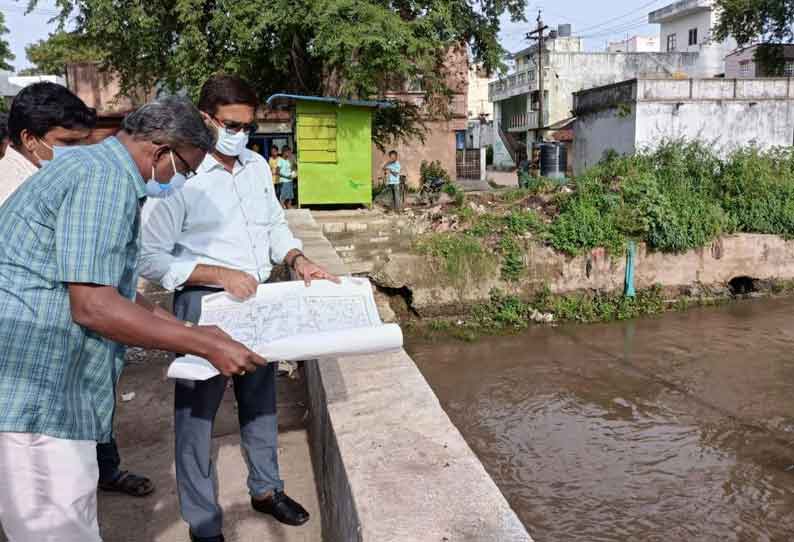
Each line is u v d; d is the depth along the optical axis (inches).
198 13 536.7
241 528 101.0
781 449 293.0
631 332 472.4
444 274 495.2
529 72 1375.5
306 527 101.5
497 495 69.8
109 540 98.3
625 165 595.5
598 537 227.6
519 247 507.5
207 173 93.8
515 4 663.1
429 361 420.5
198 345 62.2
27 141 84.8
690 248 537.0
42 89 84.6
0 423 59.9
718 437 306.3
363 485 71.9
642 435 309.6
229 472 118.4
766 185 581.0
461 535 62.7
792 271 555.2
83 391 65.7
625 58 1357.0
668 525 234.4
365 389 100.3
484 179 1128.2
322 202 575.2
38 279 60.4
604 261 519.5
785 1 903.1
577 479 268.2
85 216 58.6
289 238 107.0
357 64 551.5
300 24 545.0
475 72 724.0
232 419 142.5
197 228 94.0
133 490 111.0
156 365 177.0
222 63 571.5
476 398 359.3
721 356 419.2
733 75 1247.5
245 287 90.7
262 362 65.5
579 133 926.4
